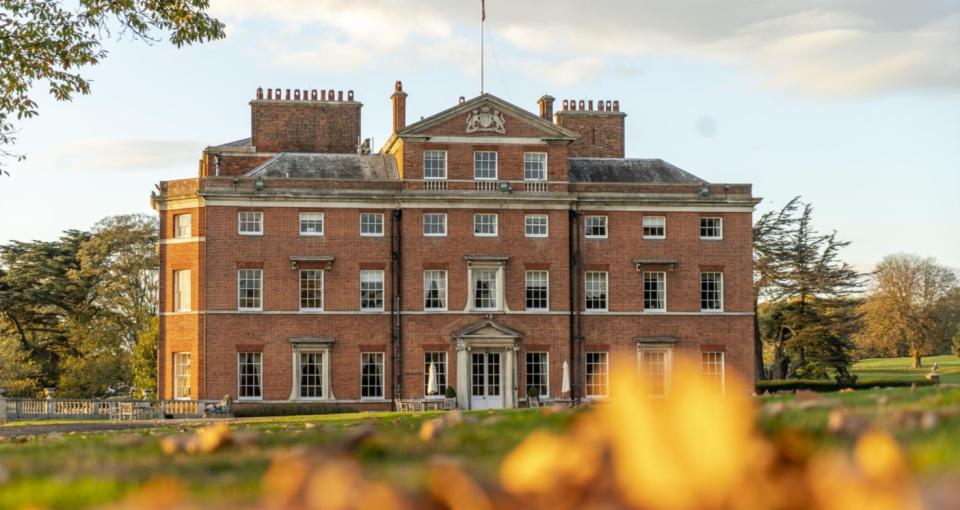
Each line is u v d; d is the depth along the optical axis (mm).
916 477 5453
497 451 10211
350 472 5242
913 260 135250
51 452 13383
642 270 67625
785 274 93188
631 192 68000
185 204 64875
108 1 34594
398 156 68375
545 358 66500
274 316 64250
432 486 5070
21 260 101688
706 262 68250
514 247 66625
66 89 35219
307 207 65062
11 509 7625
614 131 77500
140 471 9703
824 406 14070
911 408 12242
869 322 134375
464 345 65312
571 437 5984
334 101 74688
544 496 5059
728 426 4816
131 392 101500
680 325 67875
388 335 65188
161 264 65312
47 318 101375
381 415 46406
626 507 4762
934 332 133875
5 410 60625
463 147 66438
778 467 5117
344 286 65000
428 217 66000
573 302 67188
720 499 4652
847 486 4430
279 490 5789
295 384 64125
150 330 92000
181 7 35125
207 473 9500
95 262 98938
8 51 34344
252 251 64438
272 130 73875
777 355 95312
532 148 67125
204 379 63375
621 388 5141
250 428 23828
